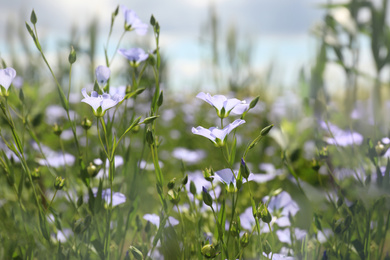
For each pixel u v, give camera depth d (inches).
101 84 20.2
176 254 19.2
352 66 26.9
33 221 20.1
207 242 18.2
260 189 25.7
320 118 25.0
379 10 26.9
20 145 19.1
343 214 20.2
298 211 21.5
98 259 19.6
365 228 20.4
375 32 26.8
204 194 18.0
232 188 18.3
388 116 23.6
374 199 20.3
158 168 19.0
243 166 17.7
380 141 20.6
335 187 22.2
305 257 19.9
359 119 23.5
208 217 22.4
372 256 20.7
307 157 25.7
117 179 22.0
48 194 23.0
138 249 19.2
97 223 19.4
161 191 19.0
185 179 19.1
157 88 19.8
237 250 18.6
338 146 21.5
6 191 22.8
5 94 19.1
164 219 18.8
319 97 27.0
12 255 19.6
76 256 19.2
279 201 21.6
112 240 20.8
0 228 20.2
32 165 22.6
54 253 19.5
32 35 19.1
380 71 26.6
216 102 18.4
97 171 19.7
